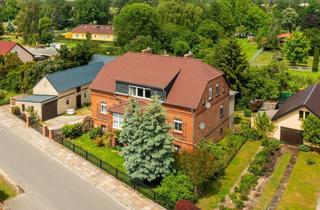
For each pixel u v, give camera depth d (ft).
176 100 132.05
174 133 134.21
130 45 310.04
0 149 139.44
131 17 343.46
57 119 173.68
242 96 190.19
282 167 128.57
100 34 453.99
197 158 108.37
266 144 144.15
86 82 191.83
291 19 483.10
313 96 152.87
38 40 416.05
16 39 453.99
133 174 110.52
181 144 133.39
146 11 343.67
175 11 389.19
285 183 117.50
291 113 146.51
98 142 142.92
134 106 118.11
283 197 109.09
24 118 170.71
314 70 302.45
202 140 135.13
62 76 185.06
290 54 330.95
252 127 156.97
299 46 329.52
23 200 104.78
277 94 197.16
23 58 275.80
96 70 203.41
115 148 141.08
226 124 159.22
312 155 137.90
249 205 104.42
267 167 128.88
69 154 135.03
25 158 132.16
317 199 108.78
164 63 145.18
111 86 149.79
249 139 151.33
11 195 107.04
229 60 188.14
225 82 151.64
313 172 125.39
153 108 111.65
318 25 459.73
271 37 403.13
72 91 185.26
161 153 108.99
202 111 133.80
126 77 143.23
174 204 99.96
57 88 177.06
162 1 418.10
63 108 181.57
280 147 145.69
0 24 498.69
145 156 110.32
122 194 108.78
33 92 184.55
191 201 103.55
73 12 593.01
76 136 152.46
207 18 435.12
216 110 146.41
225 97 153.99
